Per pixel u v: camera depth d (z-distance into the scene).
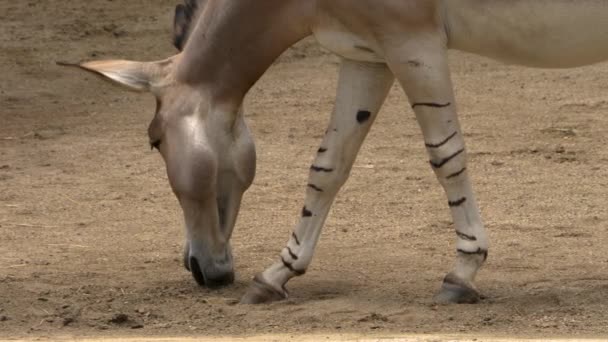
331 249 14.05
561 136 20.38
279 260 11.91
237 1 11.56
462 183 11.36
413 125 21.70
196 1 12.18
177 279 12.90
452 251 13.84
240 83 11.74
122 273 13.23
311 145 20.47
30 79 26.05
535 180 17.56
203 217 11.92
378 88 11.55
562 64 11.36
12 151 20.61
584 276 12.41
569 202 16.22
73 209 16.67
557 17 10.88
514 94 23.95
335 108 11.62
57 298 12.16
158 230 15.40
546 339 9.93
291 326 10.95
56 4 30.66
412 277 12.62
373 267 13.14
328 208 11.85
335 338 10.16
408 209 16.12
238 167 11.92
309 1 11.33
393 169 18.53
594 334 10.31
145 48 27.98
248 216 15.96
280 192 17.30
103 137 21.58
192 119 11.70
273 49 11.64
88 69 11.65
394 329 10.66
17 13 29.98
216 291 12.30
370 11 10.95
